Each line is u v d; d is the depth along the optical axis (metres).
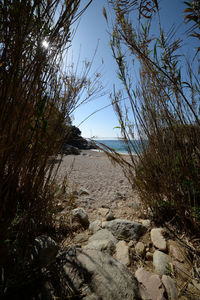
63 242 1.12
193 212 1.11
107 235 1.24
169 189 1.23
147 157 1.36
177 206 1.15
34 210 0.87
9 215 0.69
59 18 0.59
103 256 0.87
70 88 0.94
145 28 1.05
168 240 1.13
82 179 3.05
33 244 0.85
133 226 1.29
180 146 1.02
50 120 0.82
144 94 1.28
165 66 1.00
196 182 1.02
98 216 1.66
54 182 1.10
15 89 0.54
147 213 1.52
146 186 1.38
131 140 1.41
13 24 0.52
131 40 1.08
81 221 1.47
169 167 1.20
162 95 1.10
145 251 1.08
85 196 2.15
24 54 0.56
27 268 0.71
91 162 5.75
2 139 0.55
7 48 0.52
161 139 1.24
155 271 0.92
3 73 0.52
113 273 0.76
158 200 1.40
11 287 0.63
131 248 1.11
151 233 1.23
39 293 0.66
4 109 0.53
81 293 0.67
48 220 1.21
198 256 0.97
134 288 0.71
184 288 0.78
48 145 0.82
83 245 1.17
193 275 0.85
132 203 1.85
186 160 1.03
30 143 0.70
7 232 0.66
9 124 0.55
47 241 0.92
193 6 0.66
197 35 0.71
